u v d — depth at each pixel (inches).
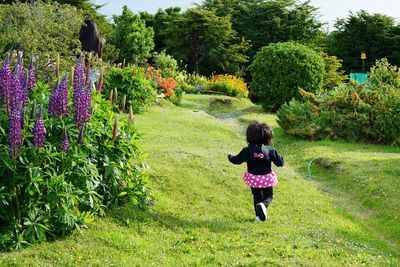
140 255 220.8
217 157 402.9
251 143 287.0
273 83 850.1
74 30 538.0
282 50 848.3
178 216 276.1
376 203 331.6
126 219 255.1
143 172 284.4
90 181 243.6
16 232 217.9
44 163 227.9
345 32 1883.6
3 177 222.4
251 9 1844.2
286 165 463.8
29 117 238.1
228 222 279.3
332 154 474.3
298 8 1843.0
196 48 1663.4
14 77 222.5
